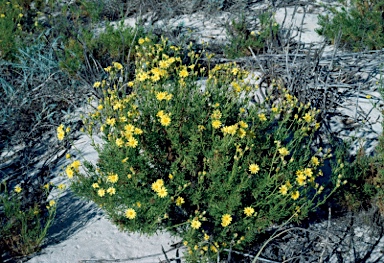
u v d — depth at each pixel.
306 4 2.26
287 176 1.10
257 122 1.25
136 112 1.17
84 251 1.12
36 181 1.35
